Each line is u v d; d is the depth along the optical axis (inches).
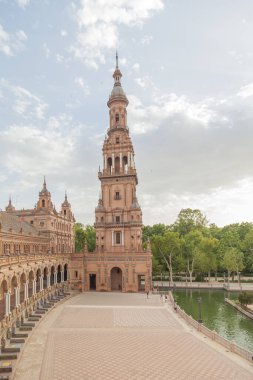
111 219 3144.7
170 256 3540.8
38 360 1117.1
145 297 2564.0
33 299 1902.1
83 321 1718.8
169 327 1610.5
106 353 1200.2
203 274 3978.8
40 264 2106.3
